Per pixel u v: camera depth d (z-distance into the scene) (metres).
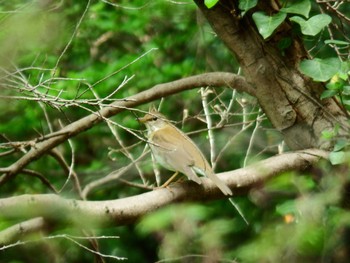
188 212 8.14
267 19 9.52
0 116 15.82
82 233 12.06
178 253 9.66
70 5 16.34
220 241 8.27
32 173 12.71
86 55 17.75
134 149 16.00
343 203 9.17
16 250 14.66
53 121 16.16
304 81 10.08
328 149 9.91
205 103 12.84
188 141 10.88
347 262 8.49
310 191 9.26
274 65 10.11
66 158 17.22
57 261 14.62
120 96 16.59
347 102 9.92
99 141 17.06
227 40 10.21
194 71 17.44
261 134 13.80
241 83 10.66
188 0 18.08
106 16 17.64
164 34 18.41
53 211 7.99
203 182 9.50
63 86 15.66
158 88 11.45
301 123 10.15
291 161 9.69
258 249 7.69
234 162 14.45
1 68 9.02
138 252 16.39
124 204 8.58
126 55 17.52
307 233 7.71
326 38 13.82
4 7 12.55
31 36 9.23
